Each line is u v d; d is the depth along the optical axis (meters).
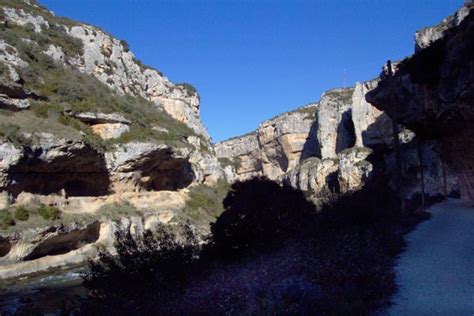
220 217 19.42
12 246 34.50
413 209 26.78
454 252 14.53
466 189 29.19
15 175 39.69
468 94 20.84
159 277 11.83
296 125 124.69
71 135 45.94
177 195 69.19
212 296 9.84
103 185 54.50
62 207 45.53
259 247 17.59
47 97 51.97
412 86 26.31
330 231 16.52
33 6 71.31
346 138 93.75
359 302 9.28
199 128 94.88
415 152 46.78
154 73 89.00
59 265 37.72
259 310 8.49
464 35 21.25
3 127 40.22
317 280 10.55
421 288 10.91
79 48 70.06
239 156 154.75
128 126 60.97
